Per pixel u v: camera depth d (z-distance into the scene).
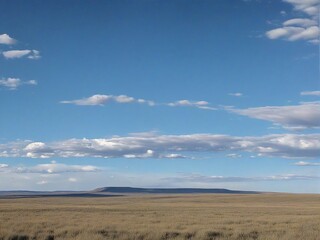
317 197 149.75
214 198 153.62
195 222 38.12
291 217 45.72
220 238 27.14
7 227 31.00
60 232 28.56
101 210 58.25
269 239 26.42
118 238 26.53
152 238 26.83
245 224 36.25
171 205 86.31
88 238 25.84
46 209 58.91
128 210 59.12
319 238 26.77
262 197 155.25
